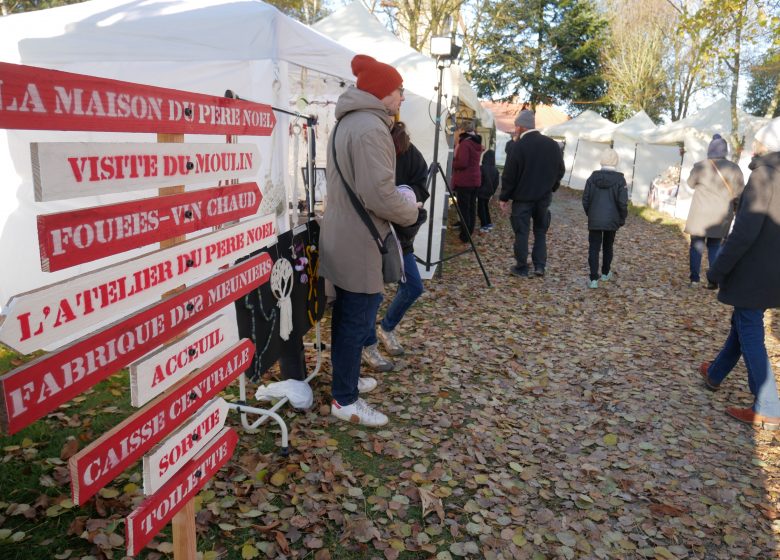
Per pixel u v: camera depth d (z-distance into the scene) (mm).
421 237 7328
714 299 7105
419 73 7152
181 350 1539
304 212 6047
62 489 2580
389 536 2525
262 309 2943
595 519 2797
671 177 16250
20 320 1021
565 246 10633
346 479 2879
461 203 9766
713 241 7727
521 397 4094
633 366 4805
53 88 1067
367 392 3885
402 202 2875
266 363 3014
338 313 3230
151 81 4465
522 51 30547
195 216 1536
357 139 2781
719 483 3164
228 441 1825
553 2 30578
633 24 30547
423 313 5824
